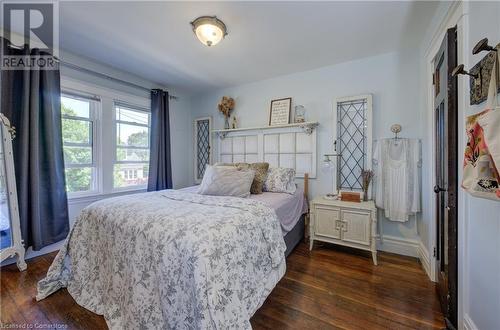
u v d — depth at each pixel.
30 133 2.17
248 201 1.74
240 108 3.55
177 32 2.09
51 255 2.33
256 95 3.40
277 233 1.65
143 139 3.44
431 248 1.88
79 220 1.68
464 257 1.20
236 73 3.09
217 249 1.12
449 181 1.30
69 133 2.62
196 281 1.02
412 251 2.35
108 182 2.94
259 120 3.37
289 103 3.07
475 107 1.09
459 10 1.27
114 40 2.24
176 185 3.88
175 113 3.86
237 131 3.55
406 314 1.47
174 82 3.46
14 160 2.11
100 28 2.03
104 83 2.86
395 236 2.46
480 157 0.81
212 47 2.37
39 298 1.59
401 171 2.29
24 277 1.91
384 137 2.50
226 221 1.30
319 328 1.35
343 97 2.70
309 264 2.17
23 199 2.12
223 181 2.21
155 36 2.16
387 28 2.00
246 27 1.99
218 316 1.00
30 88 2.17
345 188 2.76
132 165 3.28
